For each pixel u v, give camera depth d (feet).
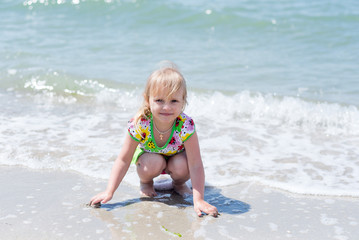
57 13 40.22
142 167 11.34
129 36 33.19
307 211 10.68
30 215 10.20
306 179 12.59
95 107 19.57
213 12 37.09
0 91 21.33
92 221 9.99
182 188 11.85
